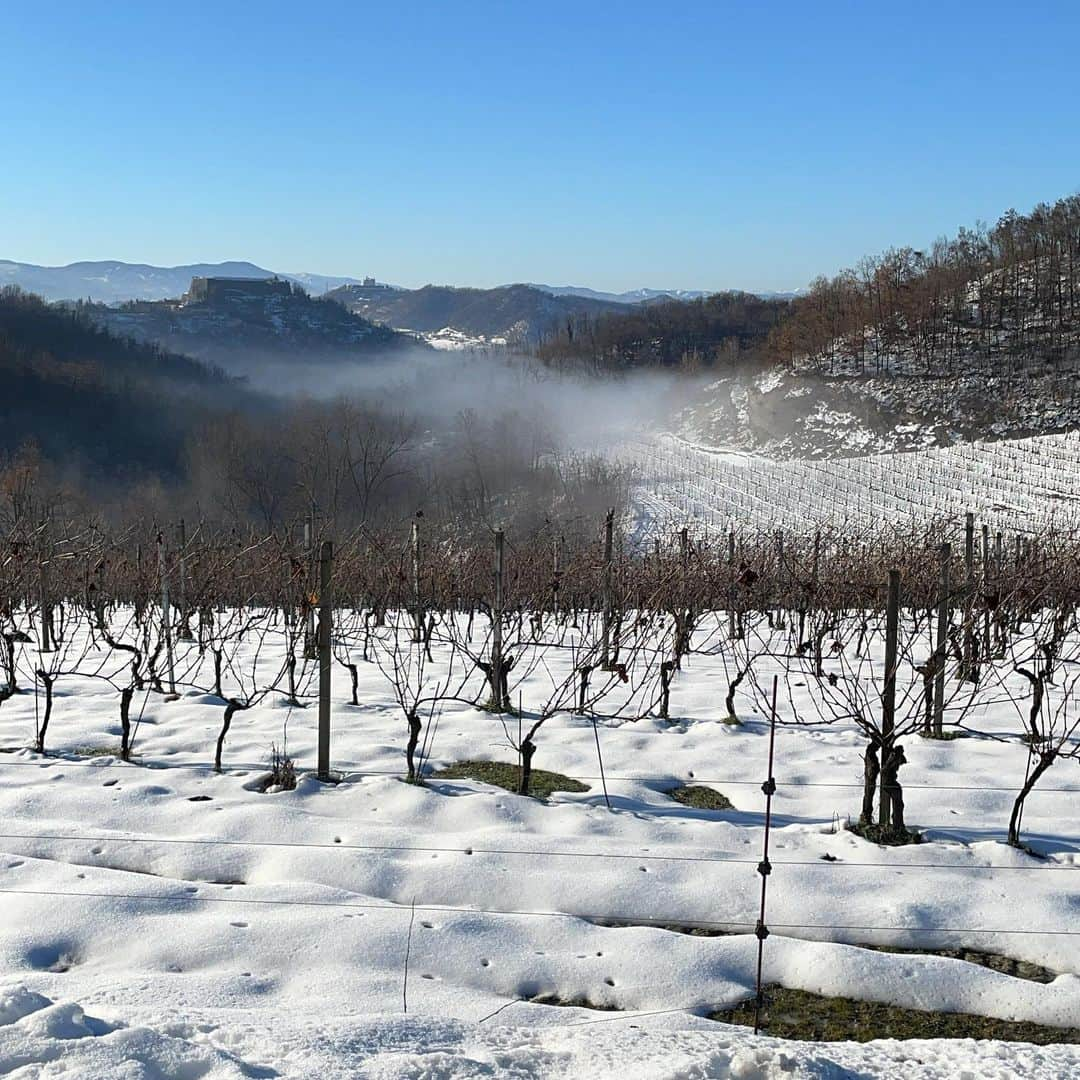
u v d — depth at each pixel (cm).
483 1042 331
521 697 850
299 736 709
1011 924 436
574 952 409
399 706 809
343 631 1112
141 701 817
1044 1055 331
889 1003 387
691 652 1030
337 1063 301
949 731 749
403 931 413
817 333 8125
